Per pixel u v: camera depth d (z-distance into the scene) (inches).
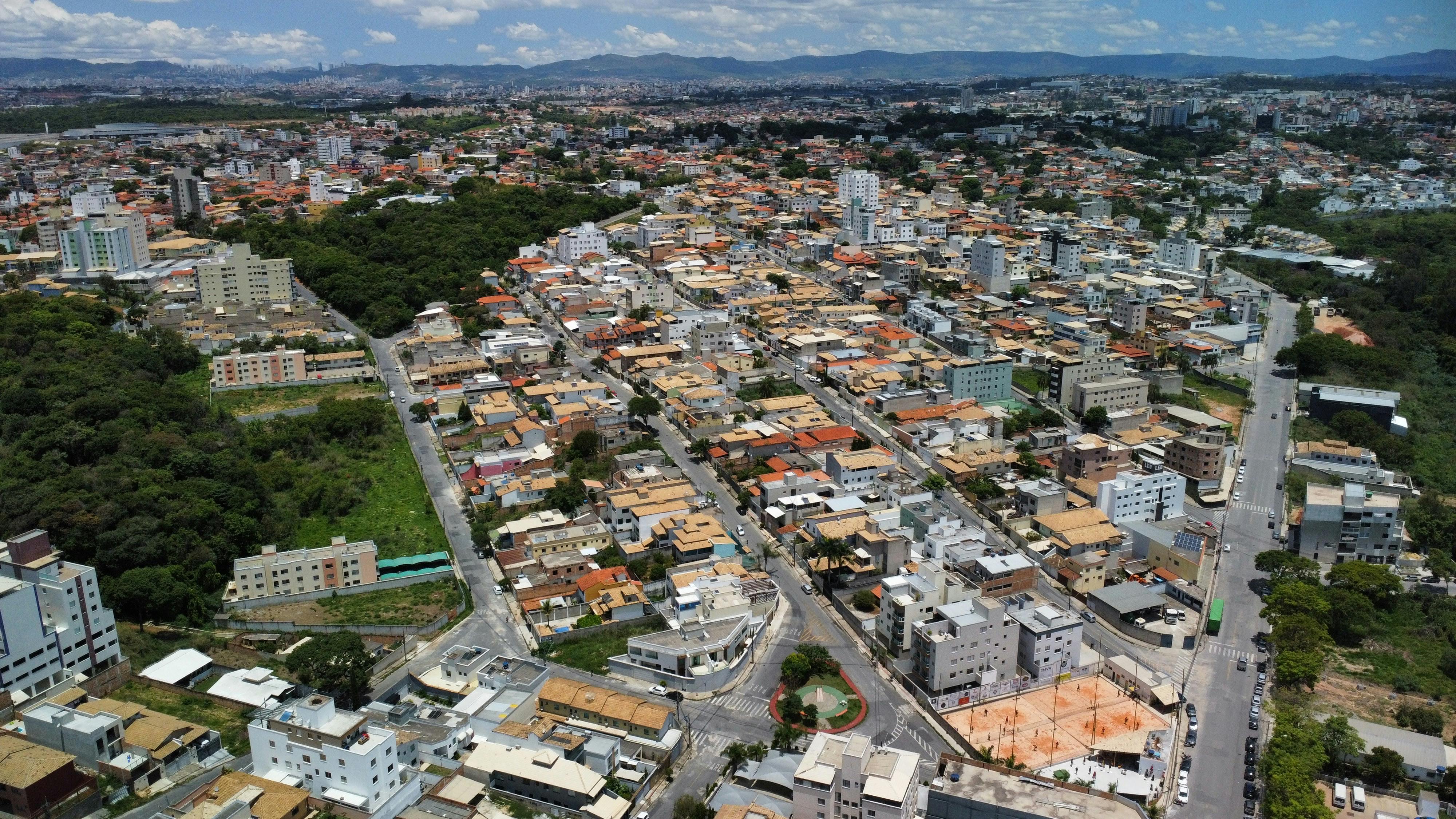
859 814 7450.8
